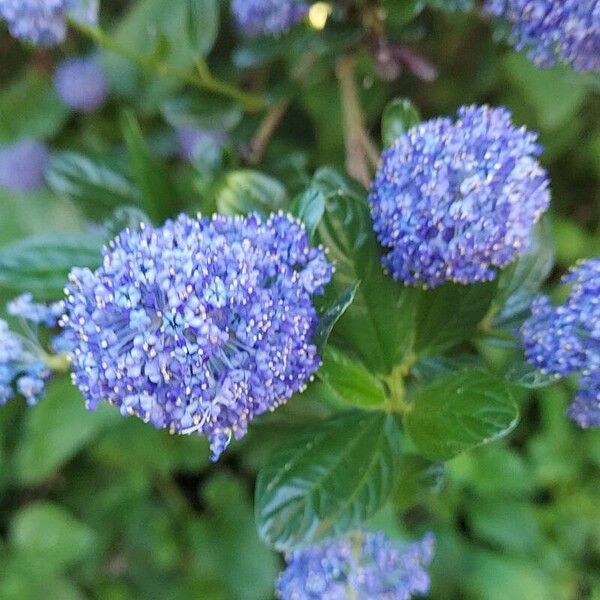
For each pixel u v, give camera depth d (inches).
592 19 6.3
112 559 12.4
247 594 12.1
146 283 4.8
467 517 12.4
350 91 8.3
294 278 5.1
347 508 5.7
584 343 5.5
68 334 5.3
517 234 5.4
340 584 6.4
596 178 11.7
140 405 4.8
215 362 4.8
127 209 7.3
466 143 5.4
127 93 10.9
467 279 5.7
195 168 8.7
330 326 5.1
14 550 12.1
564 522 12.2
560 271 11.9
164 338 4.7
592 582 12.0
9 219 11.4
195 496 13.1
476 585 11.6
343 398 5.9
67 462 12.7
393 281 6.0
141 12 10.6
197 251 4.8
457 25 9.8
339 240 5.8
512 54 9.5
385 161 5.7
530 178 5.4
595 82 7.8
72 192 8.7
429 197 5.3
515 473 11.9
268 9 8.0
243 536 12.3
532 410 12.5
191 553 12.4
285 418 7.0
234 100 9.1
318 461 5.9
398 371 6.2
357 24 7.9
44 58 11.5
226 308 4.8
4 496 12.8
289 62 9.8
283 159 9.0
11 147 11.2
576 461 12.0
